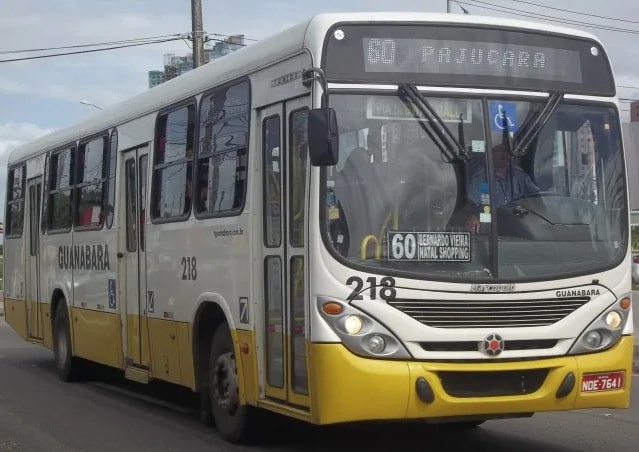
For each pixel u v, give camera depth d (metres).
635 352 13.12
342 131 6.42
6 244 15.69
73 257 12.18
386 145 6.49
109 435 8.77
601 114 7.07
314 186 6.36
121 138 10.62
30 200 14.41
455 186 6.53
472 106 6.68
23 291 14.61
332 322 6.23
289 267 6.86
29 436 8.80
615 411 9.59
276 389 7.09
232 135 7.90
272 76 7.21
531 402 6.44
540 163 6.77
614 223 6.93
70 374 12.56
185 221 8.74
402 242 6.38
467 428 8.72
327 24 6.55
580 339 6.61
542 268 6.58
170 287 9.09
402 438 8.27
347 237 6.32
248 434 7.93
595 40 7.18
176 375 8.99
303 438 8.26
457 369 6.29
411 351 6.24
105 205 11.00
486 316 6.38
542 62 6.95
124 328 10.44
